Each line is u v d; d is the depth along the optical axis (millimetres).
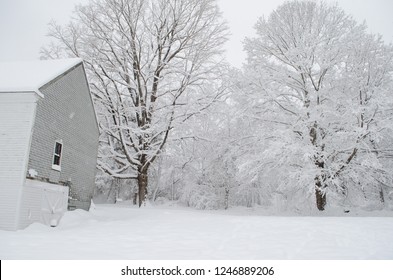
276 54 21109
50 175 14719
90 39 24203
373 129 16469
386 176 18984
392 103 16938
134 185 34938
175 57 25219
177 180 36562
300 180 17141
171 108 23562
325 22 19766
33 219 13227
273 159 19297
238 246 8359
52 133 14812
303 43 18891
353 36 19031
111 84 25672
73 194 17328
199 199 30375
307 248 8023
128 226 12305
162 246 8375
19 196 12312
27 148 12703
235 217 14133
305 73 19516
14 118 12969
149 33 24562
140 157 24766
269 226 11086
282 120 20688
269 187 29250
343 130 18672
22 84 13180
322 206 19328
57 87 15148
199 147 31953
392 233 9664
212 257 7289
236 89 22062
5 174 12516
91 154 19812
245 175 20891
